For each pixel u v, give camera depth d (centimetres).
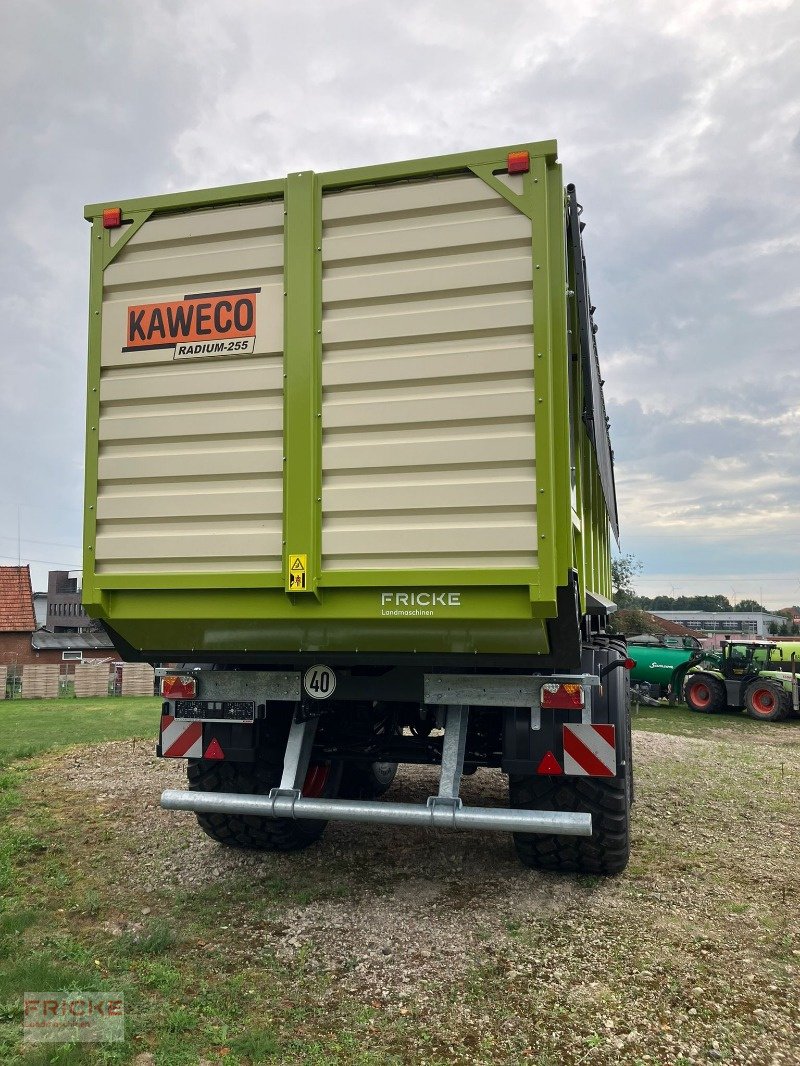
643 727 1468
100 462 394
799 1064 262
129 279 396
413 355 354
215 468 377
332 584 357
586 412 427
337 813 381
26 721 1312
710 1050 269
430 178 358
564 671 387
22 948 348
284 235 375
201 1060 264
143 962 336
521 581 336
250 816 464
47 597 4981
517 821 363
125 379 393
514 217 348
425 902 405
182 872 454
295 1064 262
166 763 787
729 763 860
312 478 360
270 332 375
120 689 2300
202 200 386
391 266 361
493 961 336
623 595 2933
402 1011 296
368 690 409
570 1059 265
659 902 405
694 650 1836
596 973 325
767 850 508
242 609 375
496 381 346
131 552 387
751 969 330
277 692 411
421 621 355
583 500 455
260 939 361
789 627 7194
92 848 499
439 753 466
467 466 346
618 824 409
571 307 409
